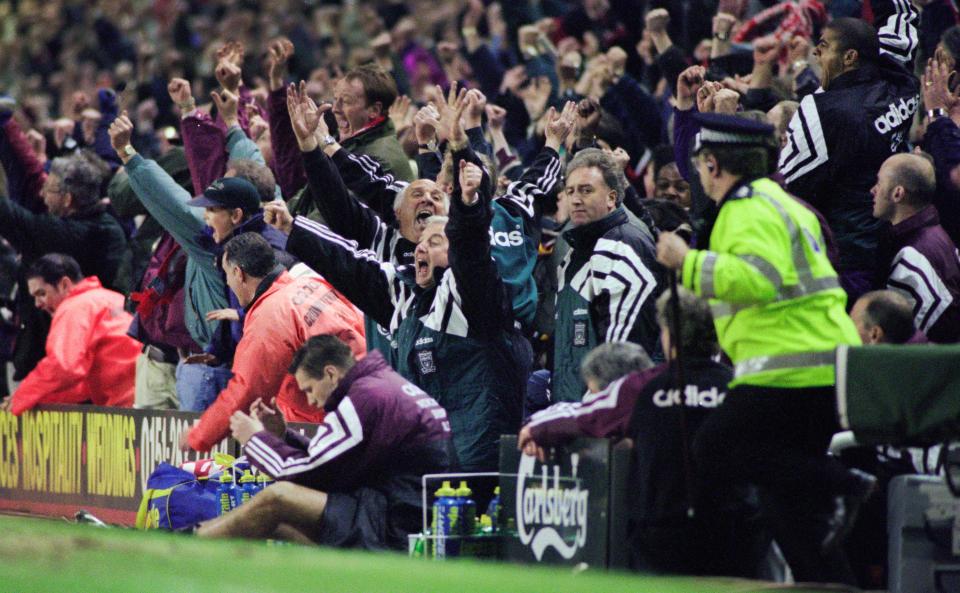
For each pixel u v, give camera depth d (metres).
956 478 20.75
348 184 28.83
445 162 27.58
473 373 24.97
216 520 24.62
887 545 21.53
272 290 28.16
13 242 37.16
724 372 20.77
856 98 24.80
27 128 45.41
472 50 43.91
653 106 35.03
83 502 33.41
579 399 25.31
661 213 29.00
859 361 19.42
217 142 32.31
